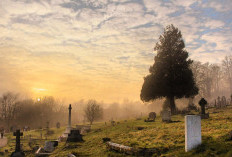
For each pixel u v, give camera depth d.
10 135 41.91
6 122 84.88
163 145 12.35
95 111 55.53
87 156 13.79
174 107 42.69
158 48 45.53
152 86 42.62
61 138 27.12
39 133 42.47
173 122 24.33
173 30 45.09
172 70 42.28
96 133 28.03
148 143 13.66
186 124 10.39
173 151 11.02
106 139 17.89
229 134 11.01
